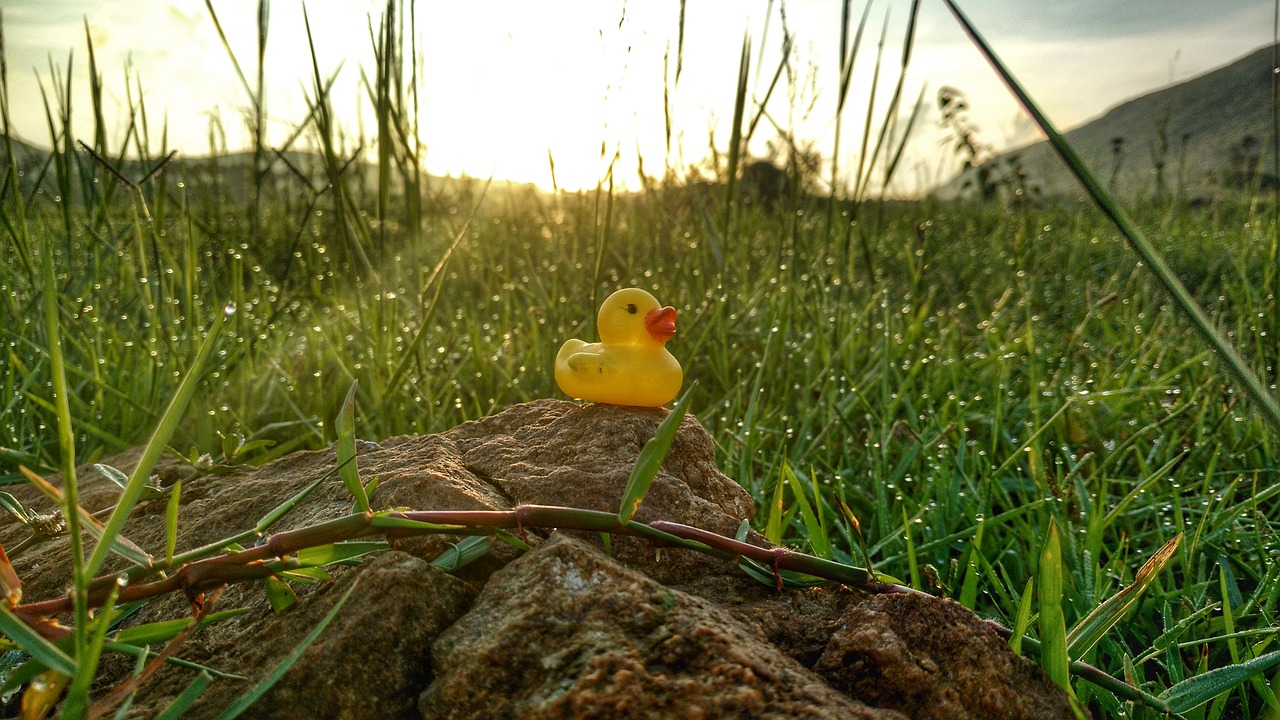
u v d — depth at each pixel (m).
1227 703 0.27
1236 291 0.62
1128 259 0.77
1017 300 0.74
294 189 0.78
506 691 0.17
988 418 0.47
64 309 0.47
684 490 0.24
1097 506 0.37
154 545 0.26
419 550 0.21
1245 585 0.34
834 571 0.21
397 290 0.52
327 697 0.19
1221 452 0.43
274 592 0.21
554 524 0.20
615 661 0.17
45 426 0.41
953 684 0.20
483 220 0.85
